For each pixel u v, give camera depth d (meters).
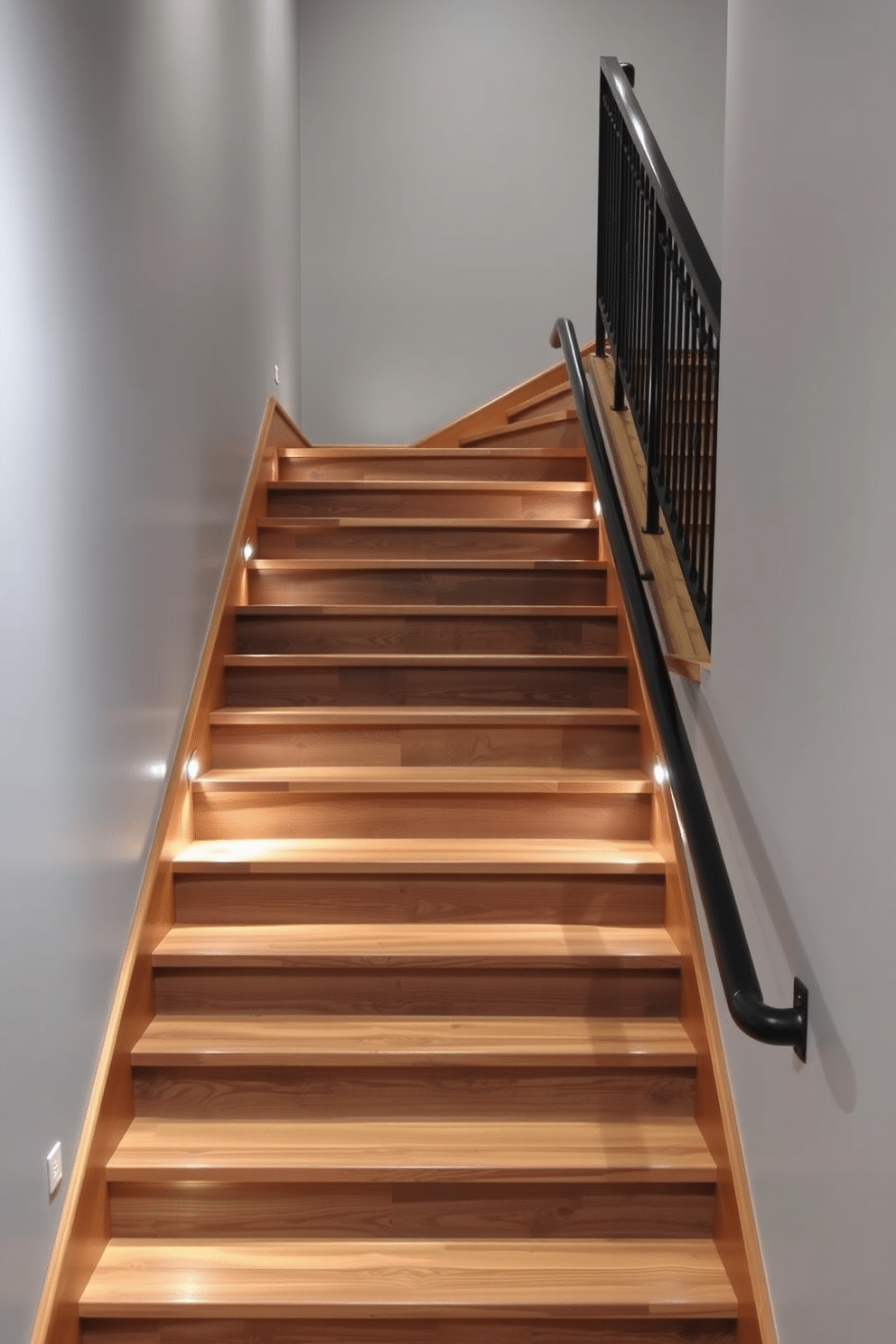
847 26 1.60
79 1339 2.21
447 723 3.38
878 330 1.48
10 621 1.85
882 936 1.46
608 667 3.58
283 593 3.99
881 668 1.47
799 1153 1.84
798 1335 1.83
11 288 1.87
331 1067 2.59
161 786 2.89
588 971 2.81
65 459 2.14
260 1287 2.25
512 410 5.57
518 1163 2.40
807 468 1.77
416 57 6.00
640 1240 2.43
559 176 6.04
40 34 2.02
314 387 6.11
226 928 2.96
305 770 3.35
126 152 2.57
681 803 2.28
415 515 4.41
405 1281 2.28
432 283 6.07
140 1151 2.45
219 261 3.62
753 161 2.11
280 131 5.07
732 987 1.84
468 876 2.99
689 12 6.00
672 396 3.18
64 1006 2.14
